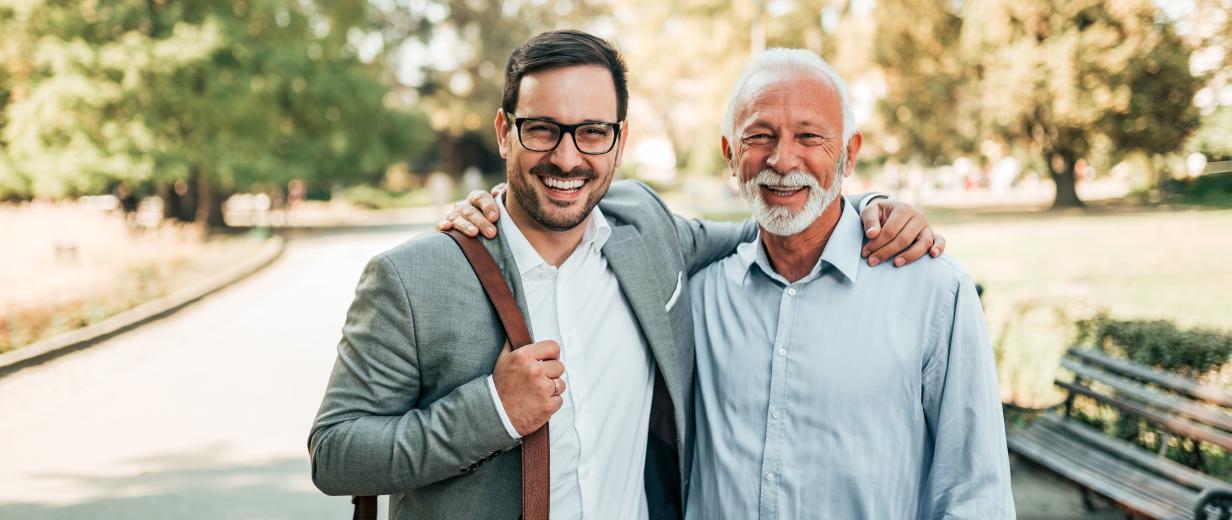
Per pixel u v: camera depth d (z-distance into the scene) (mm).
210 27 21375
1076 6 21219
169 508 4480
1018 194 37844
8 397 6879
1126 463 3932
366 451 1648
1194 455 4102
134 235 19922
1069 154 24406
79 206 25734
